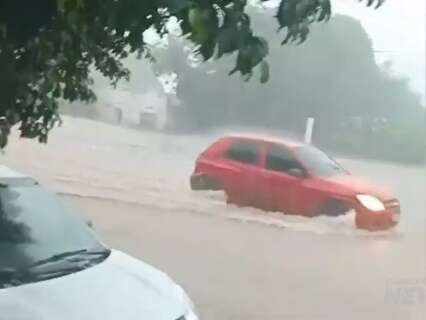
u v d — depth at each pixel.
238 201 14.59
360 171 16.05
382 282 9.66
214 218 13.88
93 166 17.77
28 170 17.20
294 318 7.81
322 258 11.05
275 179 14.16
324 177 13.84
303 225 13.55
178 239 11.88
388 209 13.24
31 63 4.53
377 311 8.34
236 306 8.27
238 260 10.59
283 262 10.61
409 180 15.88
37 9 3.60
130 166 17.81
